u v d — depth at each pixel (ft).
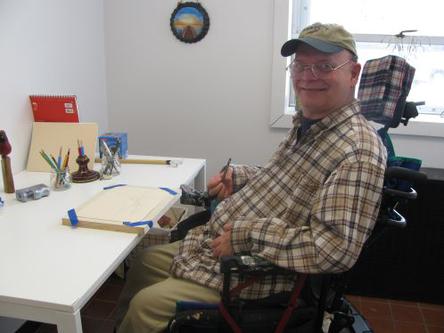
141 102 7.91
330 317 3.85
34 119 5.74
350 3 7.15
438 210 6.20
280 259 3.26
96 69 7.49
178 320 3.33
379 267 6.59
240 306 3.36
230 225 3.82
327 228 3.23
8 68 5.24
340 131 3.64
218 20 7.22
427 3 6.85
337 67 3.69
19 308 2.79
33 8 5.63
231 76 7.46
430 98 7.28
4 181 4.67
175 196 4.54
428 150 7.09
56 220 3.94
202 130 7.84
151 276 4.57
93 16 7.24
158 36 7.50
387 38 7.03
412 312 6.45
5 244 3.46
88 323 6.02
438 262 6.42
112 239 3.57
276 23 6.98
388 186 3.55
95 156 5.71
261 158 7.79
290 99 7.80
